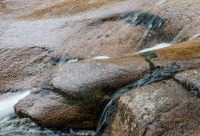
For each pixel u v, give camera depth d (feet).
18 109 14.51
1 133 14.89
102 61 14.32
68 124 13.79
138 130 10.37
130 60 14.03
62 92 13.80
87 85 13.44
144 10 24.73
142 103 11.13
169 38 22.11
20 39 23.35
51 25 24.93
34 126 14.29
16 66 21.33
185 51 14.48
